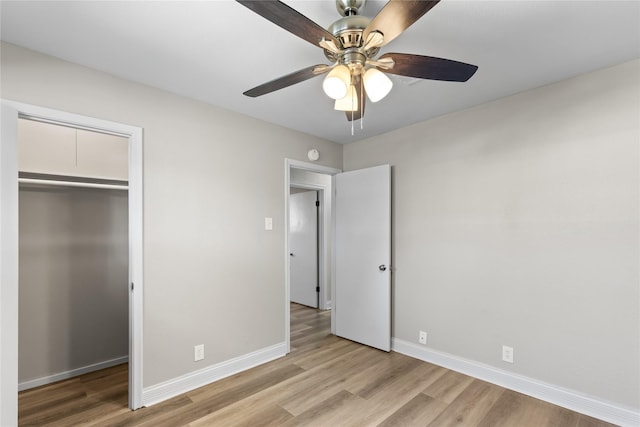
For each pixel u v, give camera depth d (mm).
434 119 3025
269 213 3100
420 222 3111
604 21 1600
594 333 2105
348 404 2260
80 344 2752
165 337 2359
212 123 2695
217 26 1658
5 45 1789
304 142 3463
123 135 2242
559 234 2264
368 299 3428
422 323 3064
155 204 2348
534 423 2033
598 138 2117
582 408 2135
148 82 2295
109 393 2412
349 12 1457
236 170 2850
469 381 2600
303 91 2439
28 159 2586
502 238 2547
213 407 2225
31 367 2508
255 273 2959
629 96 2008
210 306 2625
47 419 2074
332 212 3887
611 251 2055
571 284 2205
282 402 2289
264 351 3000
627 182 2006
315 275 5141
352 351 3273
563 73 2166
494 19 1587
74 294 2734
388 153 3428
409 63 1422
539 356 2336
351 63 1438
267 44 1825
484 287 2643
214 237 2674
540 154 2365
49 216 2635
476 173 2717
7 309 1664
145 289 2273
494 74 2178
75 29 1671
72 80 2010
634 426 1944
